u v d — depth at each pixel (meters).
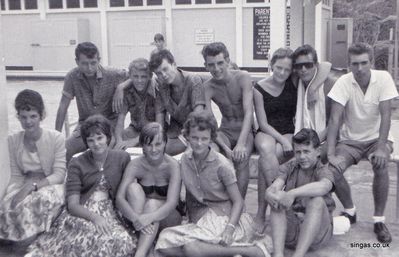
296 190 3.63
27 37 20.50
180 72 4.47
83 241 3.55
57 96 15.01
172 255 3.65
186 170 3.81
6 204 3.89
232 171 3.73
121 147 4.64
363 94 4.24
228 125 4.50
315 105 4.45
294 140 3.79
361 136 4.35
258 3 17.69
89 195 3.80
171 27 18.94
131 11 19.33
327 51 15.33
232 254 3.56
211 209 3.78
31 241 3.95
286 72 4.36
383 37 19.70
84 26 19.73
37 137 3.99
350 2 20.00
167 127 4.79
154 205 3.73
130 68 4.63
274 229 3.66
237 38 18.16
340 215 4.49
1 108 3.98
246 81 4.31
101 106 4.92
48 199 3.80
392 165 6.75
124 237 3.57
